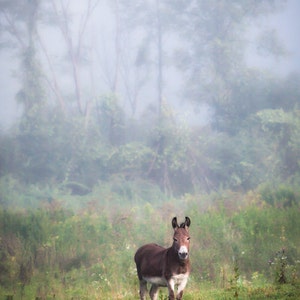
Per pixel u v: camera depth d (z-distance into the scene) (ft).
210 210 251.39
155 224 236.63
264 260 184.24
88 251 204.44
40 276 187.11
